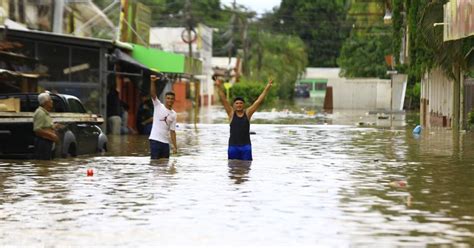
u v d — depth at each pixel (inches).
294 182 1156.5
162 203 956.0
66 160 1487.5
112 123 2370.8
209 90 6791.3
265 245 723.4
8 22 2343.8
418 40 2696.9
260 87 6087.6
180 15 7263.8
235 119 1480.1
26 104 1582.2
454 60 2511.1
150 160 1481.3
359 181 1174.3
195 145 1899.6
